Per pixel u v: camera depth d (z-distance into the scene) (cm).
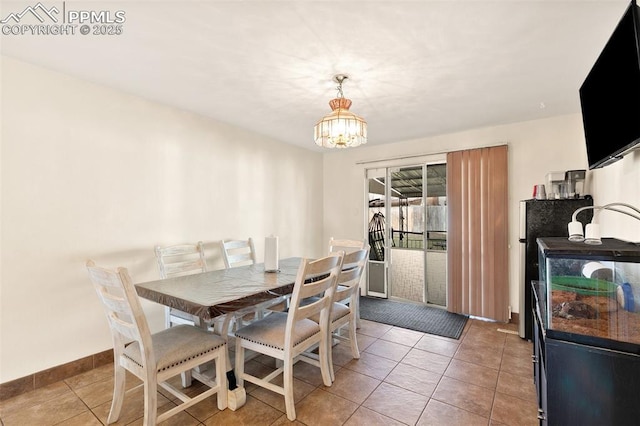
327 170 502
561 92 252
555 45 182
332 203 497
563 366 114
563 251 116
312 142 430
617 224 196
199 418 178
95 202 239
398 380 220
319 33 171
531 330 286
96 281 162
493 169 346
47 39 178
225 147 342
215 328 205
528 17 156
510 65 207
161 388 209
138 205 265
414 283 421
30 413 183
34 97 209
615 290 108
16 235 201
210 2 145
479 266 353
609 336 108
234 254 349
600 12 151
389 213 443
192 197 308
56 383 214
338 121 210
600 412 108
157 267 278
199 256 300
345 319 246
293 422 175
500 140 346
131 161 261
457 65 207
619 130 143
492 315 344
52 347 216
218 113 309
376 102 275
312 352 271
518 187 336
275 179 411
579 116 305
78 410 185
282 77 226
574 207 271
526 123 332
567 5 147
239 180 359
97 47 187
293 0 143
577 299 113
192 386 210
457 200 371
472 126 349
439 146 390
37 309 210
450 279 374
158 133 280
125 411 184
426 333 309
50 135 216
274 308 268
